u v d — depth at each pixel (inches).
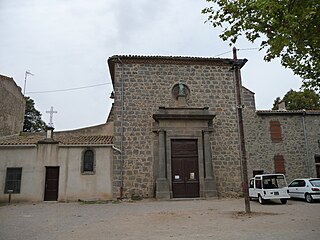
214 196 634.8
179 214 420.5
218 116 711.7
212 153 686.5
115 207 518.6
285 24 250.2
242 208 482.9
